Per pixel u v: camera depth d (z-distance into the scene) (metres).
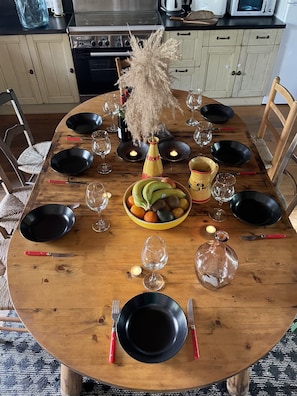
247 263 1.13
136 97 1.29
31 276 1.09
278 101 3.77
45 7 3.16
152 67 1.24
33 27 3.12
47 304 1.01
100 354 0.90
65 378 1.30
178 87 3.56
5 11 3.46
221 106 2.01
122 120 1.66
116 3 3.39
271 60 3.38
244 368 0.87
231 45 3.24
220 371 0.87
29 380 1.57
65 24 3.19
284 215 1.31
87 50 3.14
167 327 0.96
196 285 1.06
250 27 3.12
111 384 0.85
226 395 1.50
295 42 3.33
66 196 1.42
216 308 1.00
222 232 1.06
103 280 1.08
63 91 3.47
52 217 1.31
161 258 1.03
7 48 3.13
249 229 1.26
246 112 3.64
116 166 1.60
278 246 1.19
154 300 1.00
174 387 0.84
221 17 3.31
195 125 1.90
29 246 1.19
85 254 1.16
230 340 0.93
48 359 1.64
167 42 1.31
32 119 3.57
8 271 1.10
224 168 1.58
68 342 0.92
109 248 1.19
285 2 3.15
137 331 0.95
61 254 1.16
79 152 1.64
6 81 3.36
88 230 1.25
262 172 1.56
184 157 1.61
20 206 1.80
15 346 1.69
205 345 0.92
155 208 1.23
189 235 1.24
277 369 1.60
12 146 3.15
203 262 1.10
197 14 3.14
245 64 3.39
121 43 3.11
